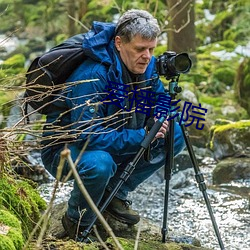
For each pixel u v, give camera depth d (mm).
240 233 4535
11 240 2678
